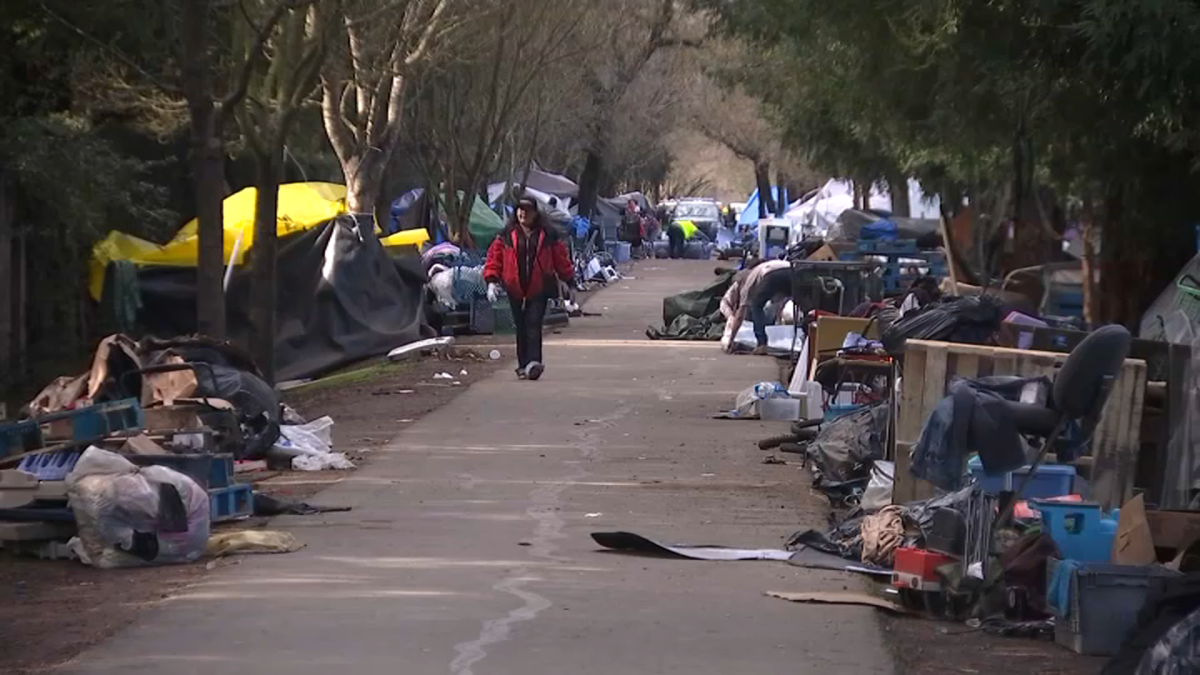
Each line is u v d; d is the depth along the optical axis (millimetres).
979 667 19422
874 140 70938
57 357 53844
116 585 23922
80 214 51531
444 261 83000
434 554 26359
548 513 30531
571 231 134500
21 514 25688
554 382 56344
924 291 43812
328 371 68562
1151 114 32719
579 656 19672
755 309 66312
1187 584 17922
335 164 100125
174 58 47625
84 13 44594
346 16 55719
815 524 29438
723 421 45281
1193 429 28688
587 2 103812
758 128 173875
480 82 104750
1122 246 45531
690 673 18938
